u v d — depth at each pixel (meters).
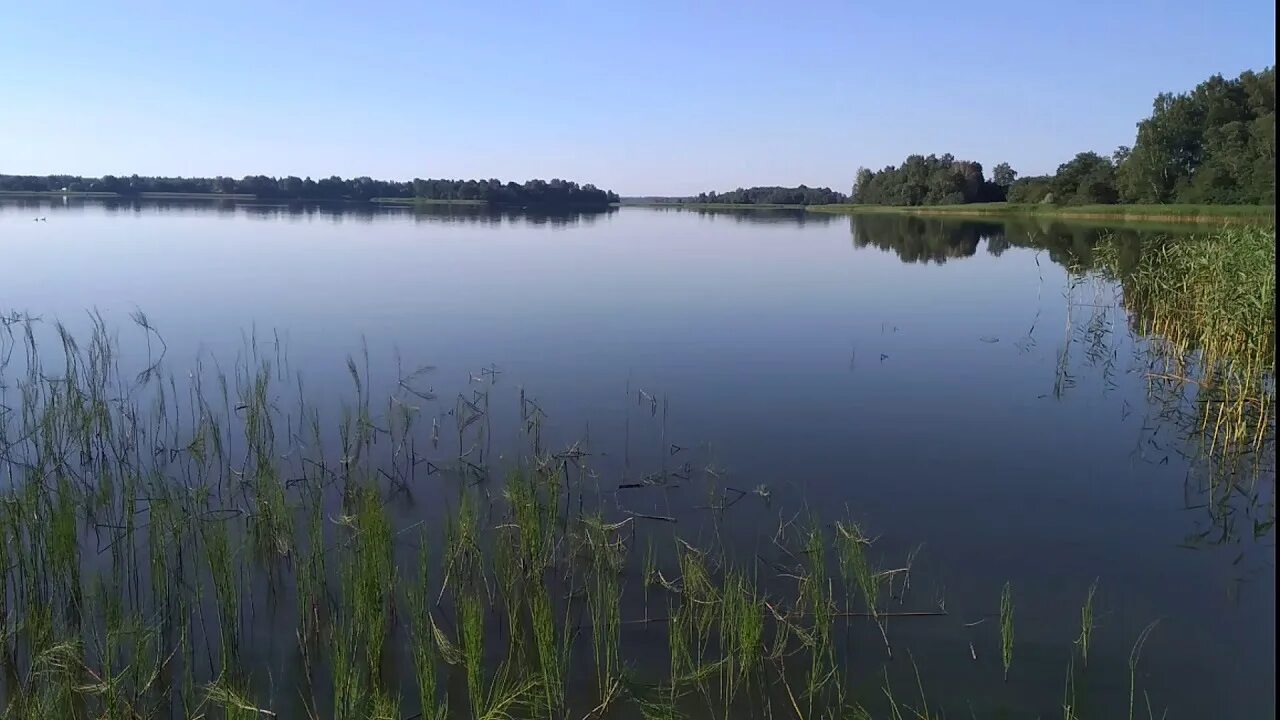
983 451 10.94
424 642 6.09
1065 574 7.79
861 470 10.27
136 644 6.05
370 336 17.00
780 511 9.11
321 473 9.79
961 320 20.03
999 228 60.22
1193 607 7.21
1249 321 12.63
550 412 12.31
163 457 10.27
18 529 6.83
